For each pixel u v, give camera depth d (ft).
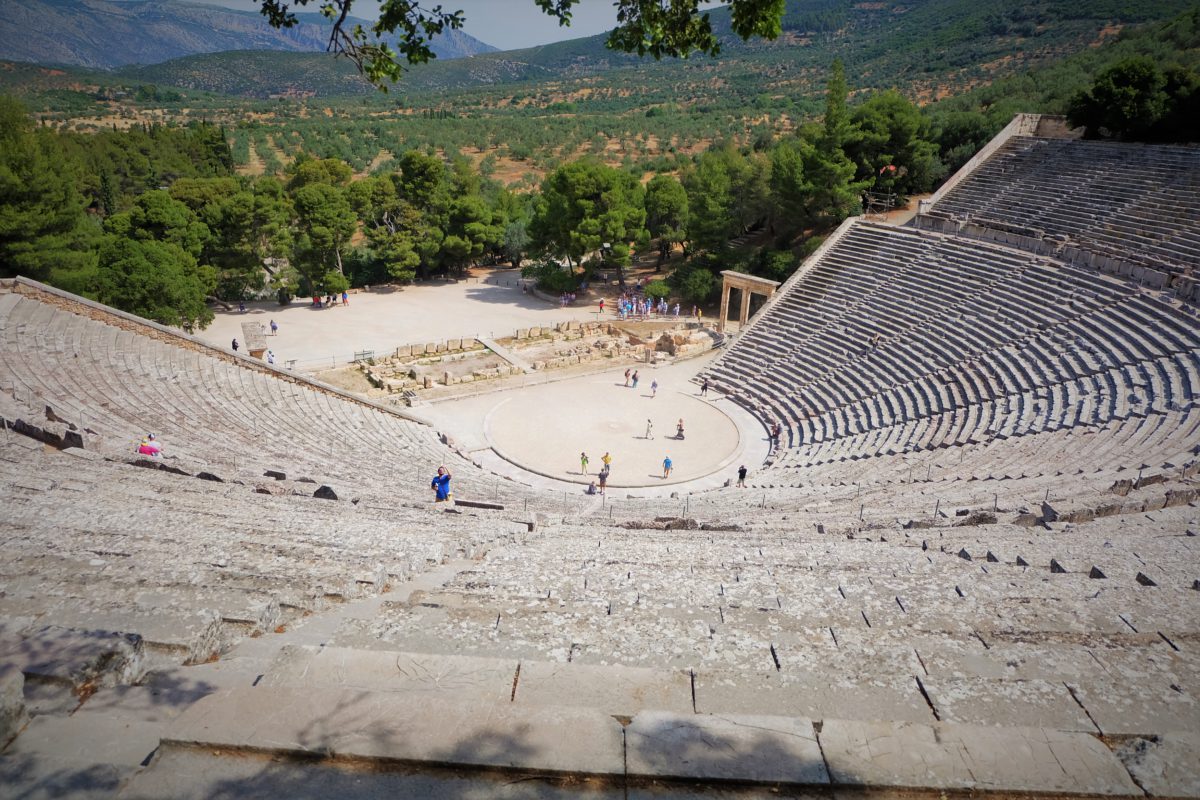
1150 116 155.84
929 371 119.24
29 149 133.59
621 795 13.24
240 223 196.13
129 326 102.94
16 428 64.03
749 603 27.12
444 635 21.15
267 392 104.42
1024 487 60.90
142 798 12.48
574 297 219.61
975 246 147.74
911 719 16.31
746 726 14.65
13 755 13.37
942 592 28.25
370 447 95.50
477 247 241.55
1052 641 21.52
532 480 108.78
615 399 142.82
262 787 12.91
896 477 80.28
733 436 126.52
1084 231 136.67
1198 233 119.44
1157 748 14.33
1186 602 26.63
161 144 371.97
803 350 145.18
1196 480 54.49
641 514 68.18
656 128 573.33
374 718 14.51
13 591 24.53
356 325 190.60
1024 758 13.94
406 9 30.58
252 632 21.95
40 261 134.21
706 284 198.08
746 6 32.22
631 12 34.45
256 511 44.93
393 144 556.10
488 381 148.46
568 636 21.42
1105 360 98.27
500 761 13.58
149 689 15.87
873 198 201.46
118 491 45.96
